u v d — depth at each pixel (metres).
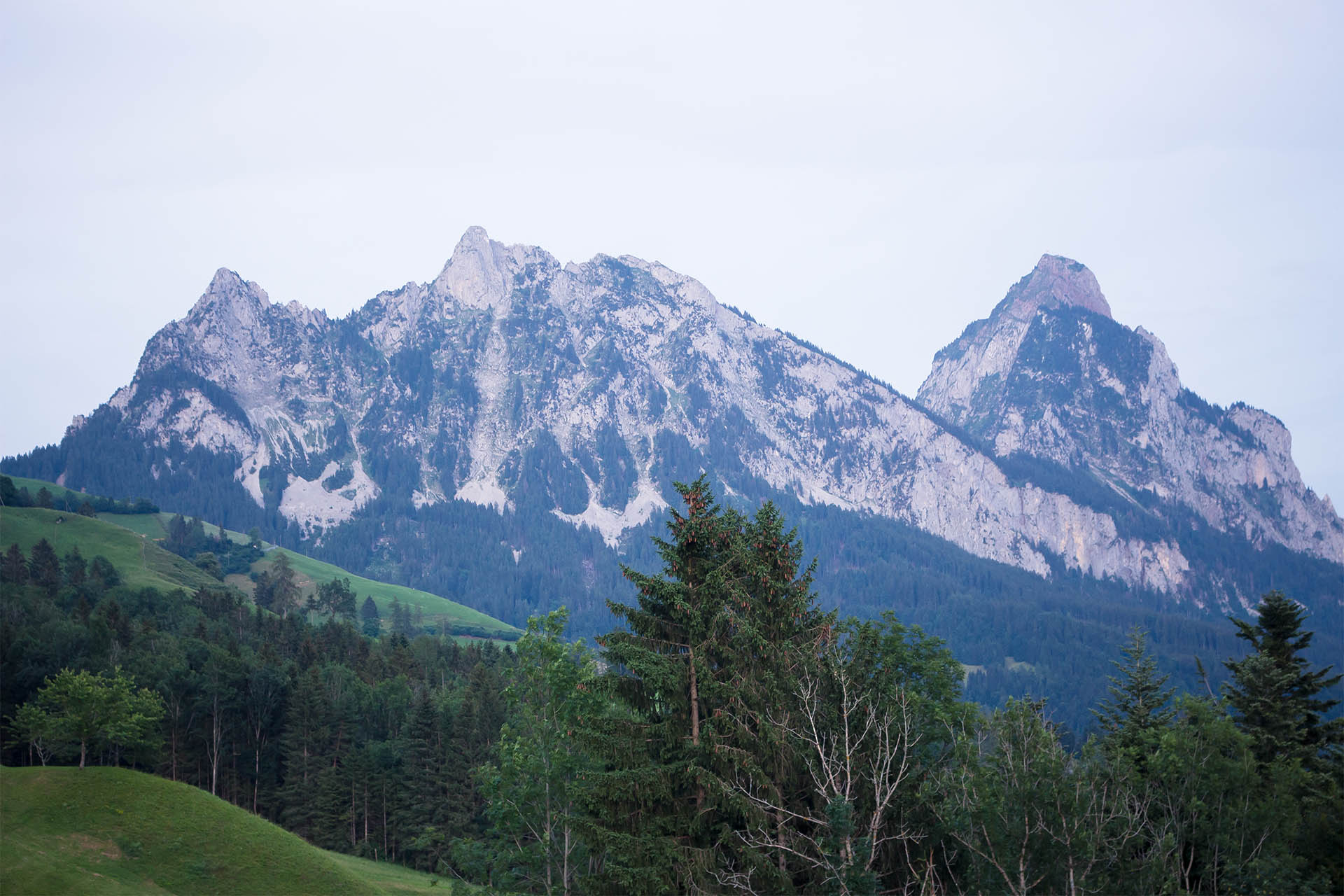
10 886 60.12
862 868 33.19
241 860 70.00
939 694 44.47
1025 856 34.16
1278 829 40.44
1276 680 58.75
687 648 40.84
